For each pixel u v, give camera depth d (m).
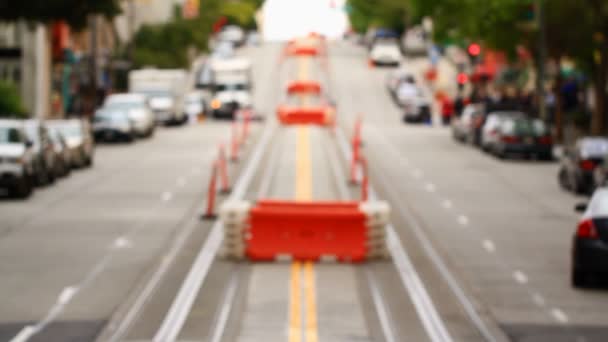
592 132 82.81
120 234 42.59
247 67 132.62
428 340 26.27
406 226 45.94
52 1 78.50
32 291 31.84
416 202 54.06
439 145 88.88
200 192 56.81
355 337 26.53
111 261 36.81
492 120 81.12
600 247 31.23
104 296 31.16
